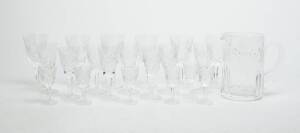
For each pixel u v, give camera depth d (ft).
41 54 3.70
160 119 3.40
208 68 3.88
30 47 3.98
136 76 3.86
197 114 3.54
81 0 5.92
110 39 3.78
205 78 3.91
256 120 3.37
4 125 3.21
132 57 3.75
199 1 5.83
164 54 3.68
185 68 3.89
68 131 3.10
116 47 3.82
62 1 5.92
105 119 3.39
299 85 4.77
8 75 5.45
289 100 4.03
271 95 4.26
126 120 3.37
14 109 3.66
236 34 4.01
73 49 3.75
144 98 4.13
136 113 3.57
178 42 3.82
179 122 3.32
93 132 3.08
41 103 3.89
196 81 4.64
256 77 3.98
